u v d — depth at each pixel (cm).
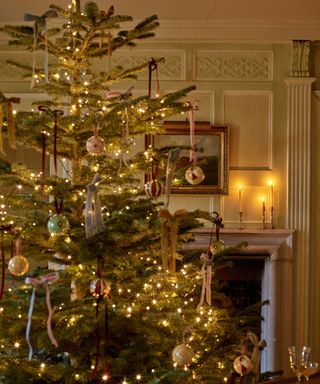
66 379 311
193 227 351
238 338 365
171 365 335
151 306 348
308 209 626
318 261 628
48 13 315
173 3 591
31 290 325
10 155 655
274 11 607
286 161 630
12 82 628
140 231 307
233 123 632
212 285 412
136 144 622
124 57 630
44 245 329
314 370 323
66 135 333
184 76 632
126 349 327
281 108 633
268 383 329
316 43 636
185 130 619
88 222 301
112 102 356
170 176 330
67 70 364
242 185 630
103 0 582
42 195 326
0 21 619
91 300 305
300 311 620
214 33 629
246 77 634
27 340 294
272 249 621
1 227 305
